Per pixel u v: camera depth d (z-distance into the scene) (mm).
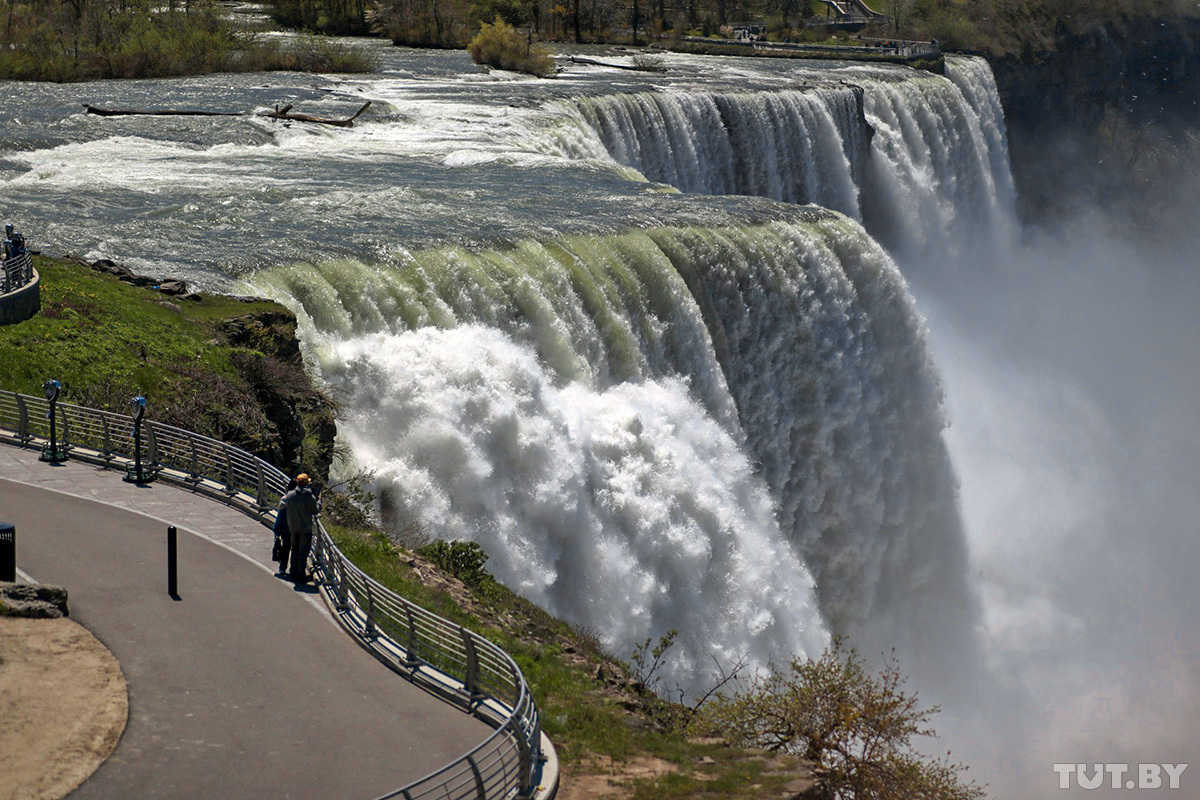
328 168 61312
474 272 41156
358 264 40969
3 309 32656
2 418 30281
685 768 19688
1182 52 136875
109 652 19656
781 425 49125
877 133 89875
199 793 16344
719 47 122625
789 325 48844
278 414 32562
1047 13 129750
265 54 97562
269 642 20641
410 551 28547
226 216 49188
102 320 34719
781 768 20094
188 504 26422
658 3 137375
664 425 41375
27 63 87438
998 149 111562
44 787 15961
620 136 77688
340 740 17969
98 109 72625
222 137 68250
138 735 17531
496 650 18922
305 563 23016
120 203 51812
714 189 80188
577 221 47812
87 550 23562
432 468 34938
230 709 18500
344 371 36469
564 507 36531
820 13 142750
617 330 43188
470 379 36438
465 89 86062
